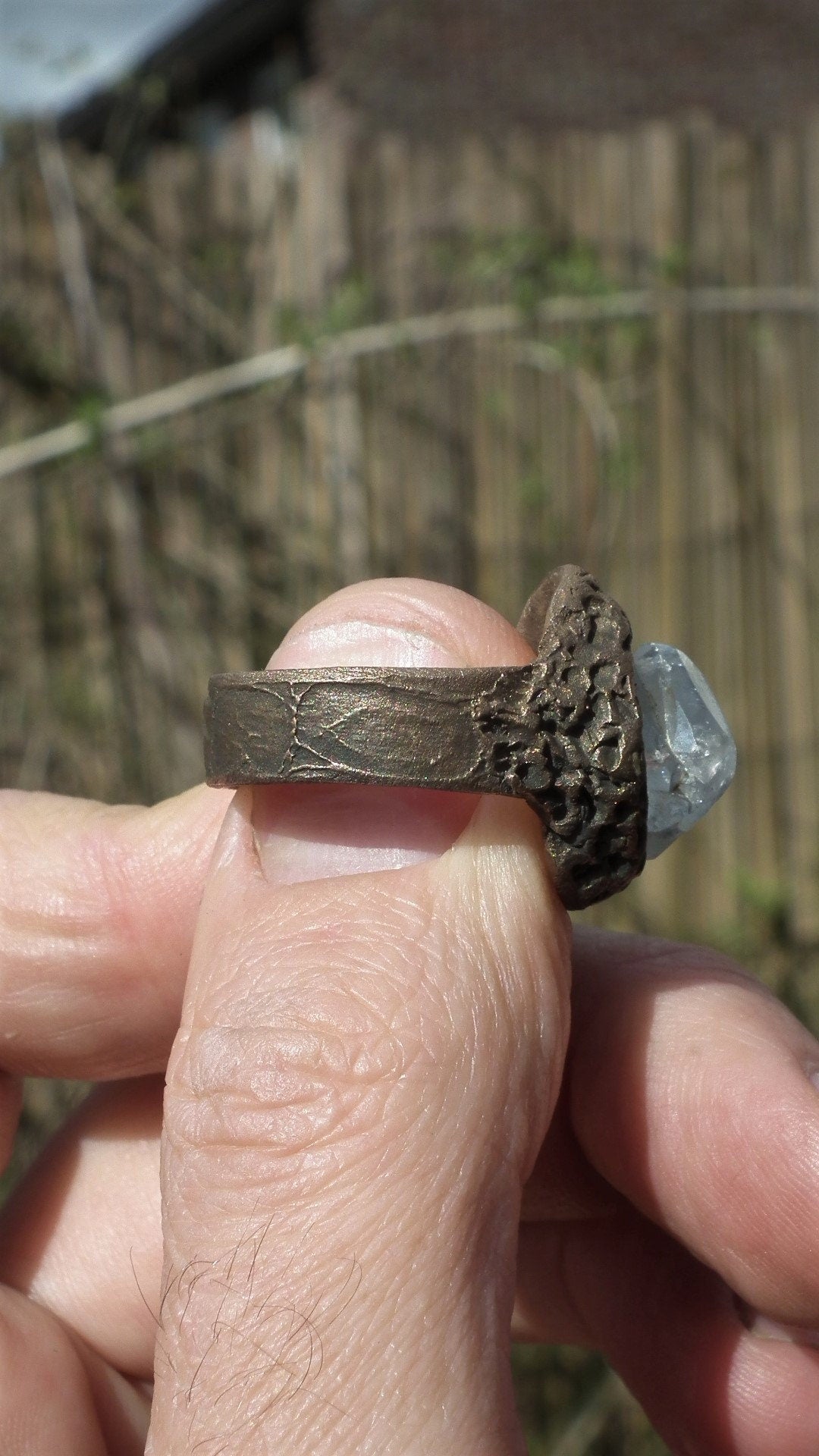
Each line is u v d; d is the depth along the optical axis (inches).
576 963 5.4
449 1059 4.3
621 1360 5.7
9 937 5.4
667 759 4.7
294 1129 4.2
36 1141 10.5
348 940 4.4
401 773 4.4
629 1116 5.1
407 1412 4.0
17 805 5.5
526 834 4.6
